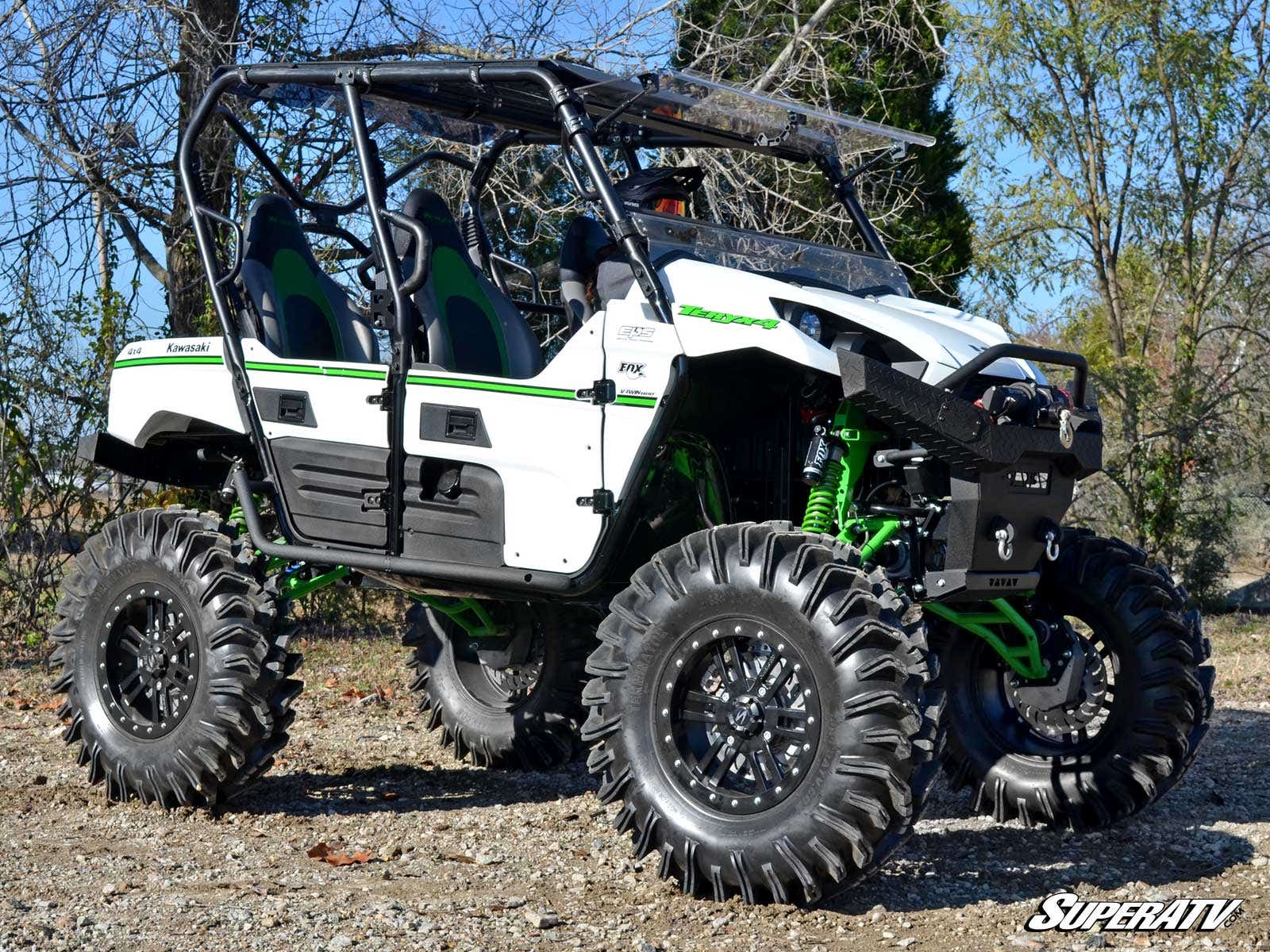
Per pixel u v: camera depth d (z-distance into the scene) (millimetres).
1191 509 15797
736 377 4672
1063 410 4367
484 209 12016
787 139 5609
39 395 10016
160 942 3523
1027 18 17109
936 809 5445
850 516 4551
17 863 4352
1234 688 8883
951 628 5273
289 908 3857
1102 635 5027
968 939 3695
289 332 5590
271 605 5145
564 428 4582
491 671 6355
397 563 4930
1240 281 17484
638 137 5473
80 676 5438
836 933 3752
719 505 4816
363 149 5215
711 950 3582
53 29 11344
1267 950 3604
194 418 5520
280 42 11953
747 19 13117
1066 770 5031
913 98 15203
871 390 3975
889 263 5543
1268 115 17031
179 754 5082
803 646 3918
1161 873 4441
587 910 3941
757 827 3930
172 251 11438
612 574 5184
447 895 4086
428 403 4906
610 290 4836
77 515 10242
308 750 6590
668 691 4148
